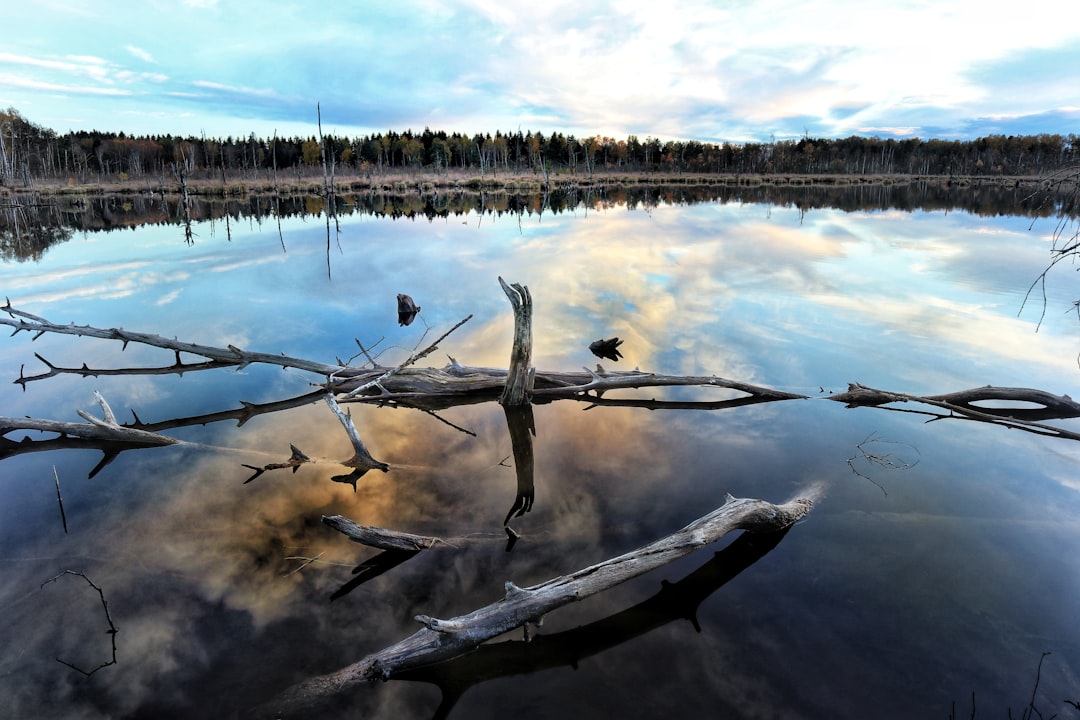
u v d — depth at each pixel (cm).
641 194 6844
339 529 600
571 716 420
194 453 859
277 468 815
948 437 898
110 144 9456
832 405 1038
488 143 12556
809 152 13300
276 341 1405
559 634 504
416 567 593
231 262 2380
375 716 423
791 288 1883
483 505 715
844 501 713
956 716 415
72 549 623
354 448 851
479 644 479
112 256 2484
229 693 442
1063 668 458
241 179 8356
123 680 453
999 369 1190
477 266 2289
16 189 6047
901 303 1691
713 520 583
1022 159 10631
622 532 650
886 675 453
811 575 577
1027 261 2258
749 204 5134
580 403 1087
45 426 845
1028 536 638
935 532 646
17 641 493
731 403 1062
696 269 2191
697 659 473
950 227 3303
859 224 3484
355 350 1341
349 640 494
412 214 4388
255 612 529
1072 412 968
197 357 1313
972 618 513
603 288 1917
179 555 612
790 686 443
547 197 6394
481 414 1032
